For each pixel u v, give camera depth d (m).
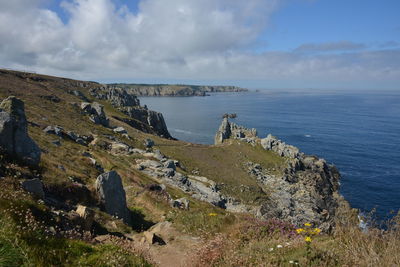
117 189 21.14
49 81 148.88
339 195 79.62
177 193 40.22
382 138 152.12
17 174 16.33
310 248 8.18
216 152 114.19
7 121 18.47
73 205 17.81
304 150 130.38
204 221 15.14
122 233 16.80
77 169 28.31
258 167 107.94
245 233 11.62
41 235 8.15
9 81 108.38
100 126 86.88
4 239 6.86
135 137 97.00
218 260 9.15
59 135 45.97
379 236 8.16
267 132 178.25
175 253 12.58
